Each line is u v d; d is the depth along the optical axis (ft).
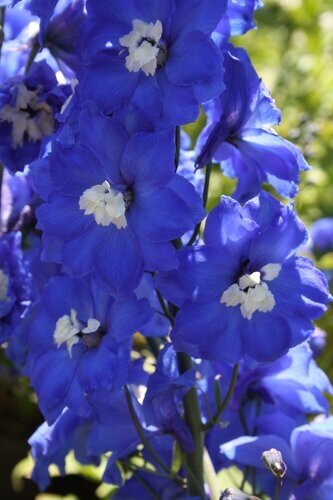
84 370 1.54
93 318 1.57
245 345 1.49
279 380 1.77
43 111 1.69
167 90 1.47
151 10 1.50
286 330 1.49
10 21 1.74
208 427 1.62
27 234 1.93
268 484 1.75
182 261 1.47
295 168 1.59
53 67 1.71
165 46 1.48
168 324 1.65
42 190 1.50
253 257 1.49
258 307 1.48
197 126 2.74
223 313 1.49
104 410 1.66
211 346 1.49
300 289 1.49
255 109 1.58
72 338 1.56
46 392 1.58
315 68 3.11
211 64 1.44
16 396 2.72
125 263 1.46
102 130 1.46
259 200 1.47
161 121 1.47
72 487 2.62
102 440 1.68
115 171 1.48
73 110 1.52
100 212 1.45
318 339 1.96
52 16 1.63
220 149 1.63
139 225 1.45
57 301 1.60
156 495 1.73
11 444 2.68
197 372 1.66
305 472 1.69
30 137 1.71
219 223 1.46
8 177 1.87
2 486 2.64
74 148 1.47
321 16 3.35
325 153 2.92
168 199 1.43
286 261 1.50
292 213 1.48
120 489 1.79
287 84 3.05
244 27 1.56
